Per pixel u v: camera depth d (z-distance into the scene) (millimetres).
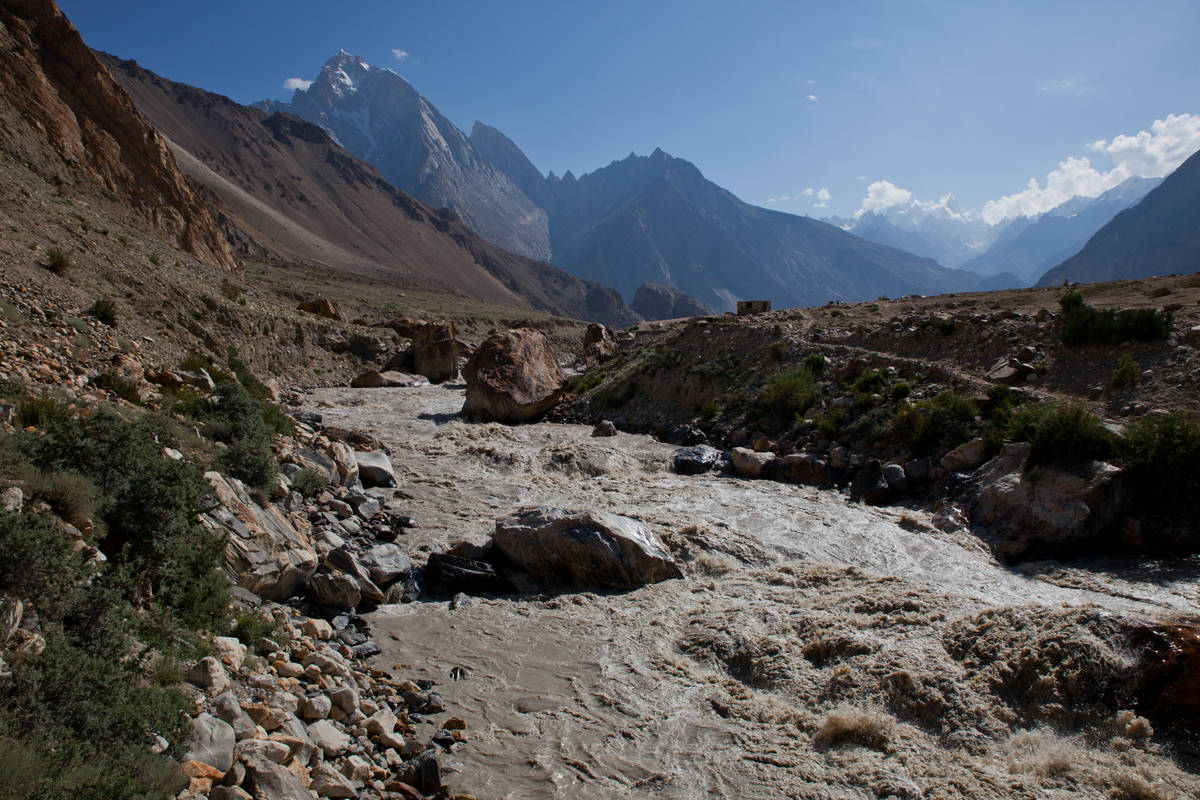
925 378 23469
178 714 5461
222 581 8297
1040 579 13297
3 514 5707
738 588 12430
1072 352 21953
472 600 11922
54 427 8211
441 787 6535
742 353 31438
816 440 23078
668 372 33469
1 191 31047
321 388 44688
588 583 12648
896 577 12297
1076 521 14164
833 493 19875
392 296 115188
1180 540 13898
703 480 21453
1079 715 7898
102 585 6070
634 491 19750
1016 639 8883
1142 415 17750
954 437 19562
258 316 43375
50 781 4176
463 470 22359
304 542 11727
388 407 37375
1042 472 15664
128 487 7738
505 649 9961
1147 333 20969
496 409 33719
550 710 8234
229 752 5590
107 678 5172
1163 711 7715
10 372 12648
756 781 6930
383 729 7199
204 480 9945
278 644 8172
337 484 16891
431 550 14258
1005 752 7414
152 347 26219
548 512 13664
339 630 10016
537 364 35938
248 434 14383
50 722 4691
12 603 5348
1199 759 7195
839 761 7289
